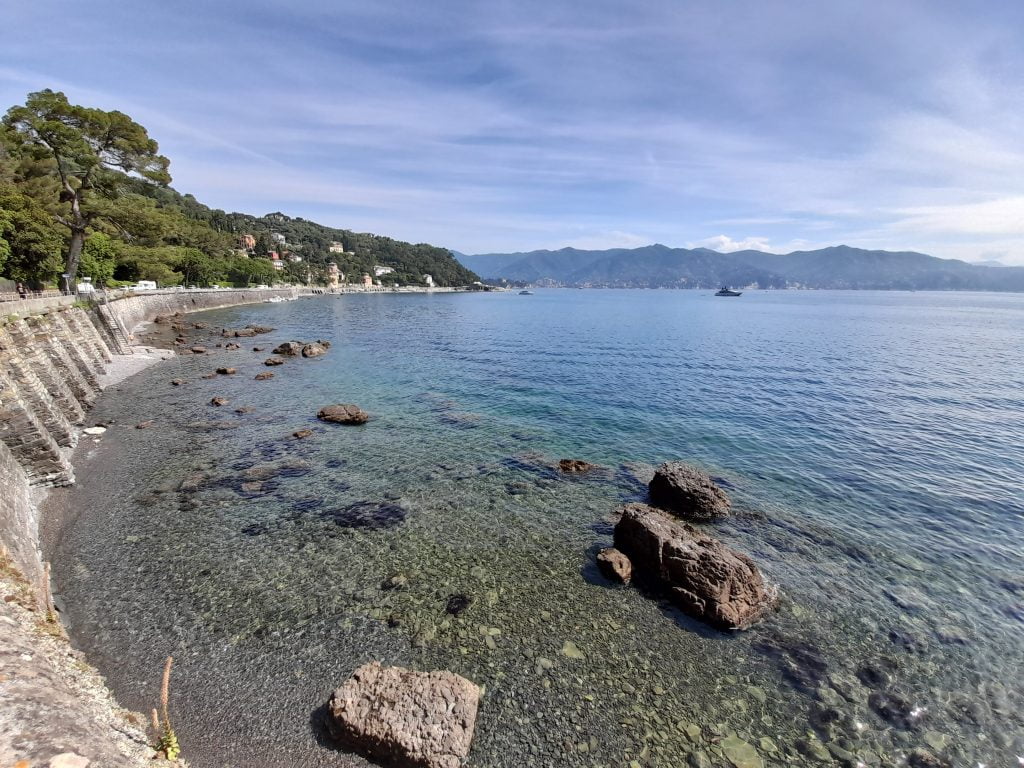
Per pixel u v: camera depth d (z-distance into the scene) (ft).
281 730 29.40
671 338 229.66
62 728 19.47
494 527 53.88
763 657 36.17
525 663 34.91
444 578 44.47
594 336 238.27
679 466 60.70
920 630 39.09
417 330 262.06
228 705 30.89
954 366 154.51
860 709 32.01
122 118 158.61
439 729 27.91
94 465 67.46
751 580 40.88
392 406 102.63
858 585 44.57
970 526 55.21
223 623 38.01
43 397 71.05
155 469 67.00
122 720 26.84
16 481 51.78
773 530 53.98
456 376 135.03
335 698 29.76
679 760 28.32
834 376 136.46
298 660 34.65
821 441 82.64
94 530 50.93
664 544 44.01
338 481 64.80
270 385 119.03
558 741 29.14
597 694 32.58
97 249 222.69
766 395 113.70
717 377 134.31
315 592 42.01
